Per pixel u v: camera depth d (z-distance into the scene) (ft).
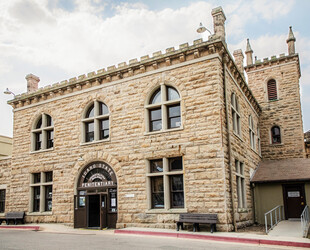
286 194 67.92
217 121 52.03
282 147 90.22
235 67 61.62
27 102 75.46
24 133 74.33
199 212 50.39
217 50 54.44
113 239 43.91
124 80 62.23
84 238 45.39
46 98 72.69
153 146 56.54
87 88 66.69
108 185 59.98
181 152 53.72
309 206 65.67
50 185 69.00
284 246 38.24
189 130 53.88
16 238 46.03
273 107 93.30
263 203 68.64
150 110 59.62
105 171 61.46
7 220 70.49
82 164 63.82
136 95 60.34
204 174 51.21
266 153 91.66
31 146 72.54
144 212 55.06
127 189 57.62
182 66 56.65
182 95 55.62
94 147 63.16
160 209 54.08
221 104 53.21
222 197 49.24
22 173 72.54
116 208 58.65
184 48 56.03
